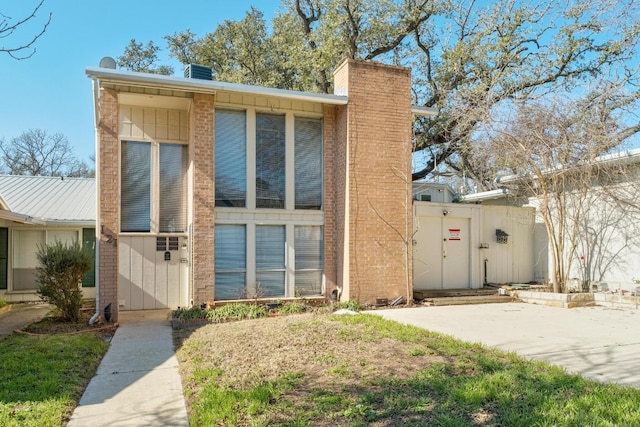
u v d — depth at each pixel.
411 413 3.93
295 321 8.34
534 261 13.91
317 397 4.36
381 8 19.55
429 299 11.27
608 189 11.77
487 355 5.81
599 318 8.95
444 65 19.16
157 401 4.72
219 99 10.52
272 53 24.69
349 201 10.81
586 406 3.95
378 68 11.29
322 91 21.02
